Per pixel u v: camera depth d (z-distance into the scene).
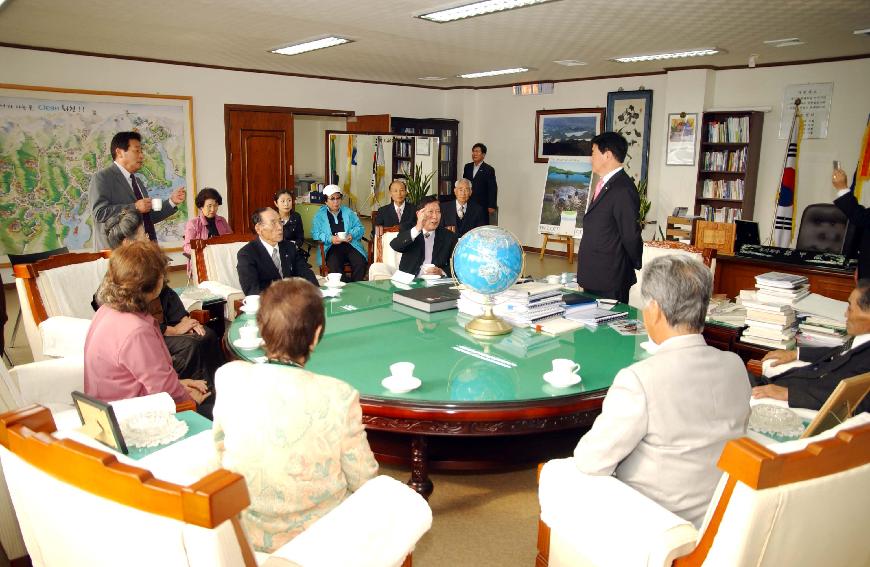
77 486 1.00
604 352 2.50
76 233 7.01
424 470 2.35
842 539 1.23
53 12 4.81
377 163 8.70
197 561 0.92
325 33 5.56
